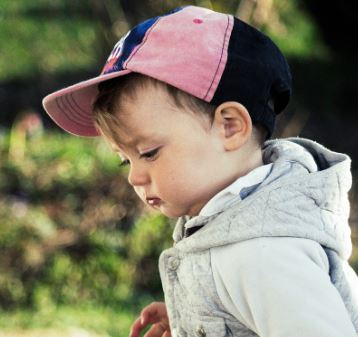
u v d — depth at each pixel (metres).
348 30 11.59
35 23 12.79
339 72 10.98
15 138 6.87
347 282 1.89
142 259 5.51
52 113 2.19
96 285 5.39
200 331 1.92
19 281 5.30
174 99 1.88
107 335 4.72
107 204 5.75
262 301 1.75
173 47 1.90
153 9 7.38
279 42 11.20
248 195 1.92
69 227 5.62
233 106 1.88
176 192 1.90
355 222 7.04
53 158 6.60
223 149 1.90
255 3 6.34
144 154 1.91
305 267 1.76
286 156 1.99
